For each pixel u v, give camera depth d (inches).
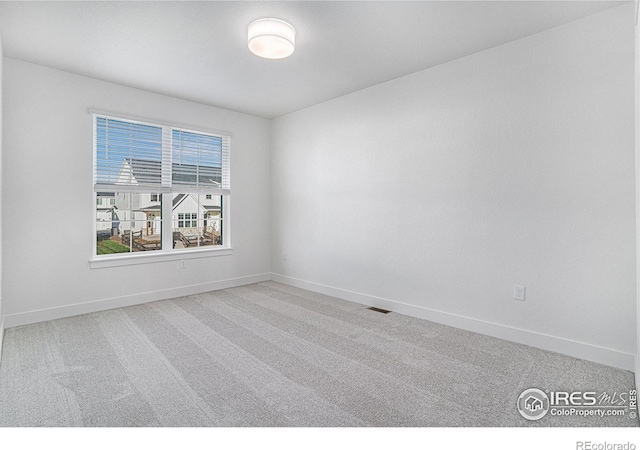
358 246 152.8
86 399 73.9
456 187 119.3
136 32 100.9
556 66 97.0
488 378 83.8
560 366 89.7
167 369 88.4
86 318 128.8
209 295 164.6
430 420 66.9
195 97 158.7
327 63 122.1
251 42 95.7
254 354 98.0
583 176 93.1
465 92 116.2
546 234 99.9
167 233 160.6
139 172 149.7
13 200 118.4
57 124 127.2
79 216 133.0
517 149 104.8
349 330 117.6
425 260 128.8
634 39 84.4
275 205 196.2
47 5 87.2
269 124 198.2
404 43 107.1
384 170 141.6
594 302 92.0
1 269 106.6
